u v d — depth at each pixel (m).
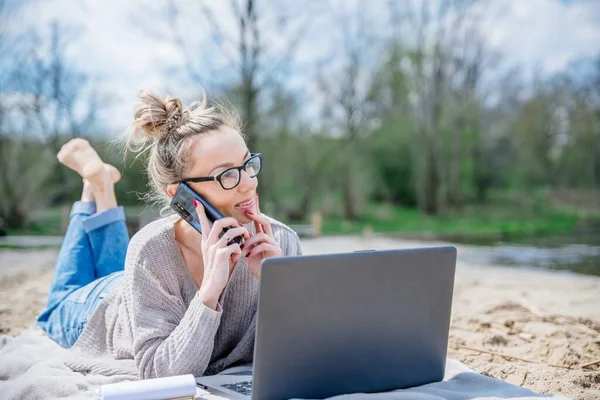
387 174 26.91
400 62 26.34
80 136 19.75
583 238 17.25
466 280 7.43
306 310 1.90
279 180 24.31
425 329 2.15
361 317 2.00
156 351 2.25
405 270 2.05
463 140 27.70
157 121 2.44
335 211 25.16
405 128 26.89
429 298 2.13
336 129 25.03
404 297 2.07
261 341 1.86
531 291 6.29
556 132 27.97
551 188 27.80
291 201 24.80
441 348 2.22
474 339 4.01
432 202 26.92
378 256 1.99
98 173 3.40
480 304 5.33
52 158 19.78
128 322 2.41
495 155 28.16
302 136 24.38
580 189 27.58
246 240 2.37
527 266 9.53
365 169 25.86
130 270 2.42
